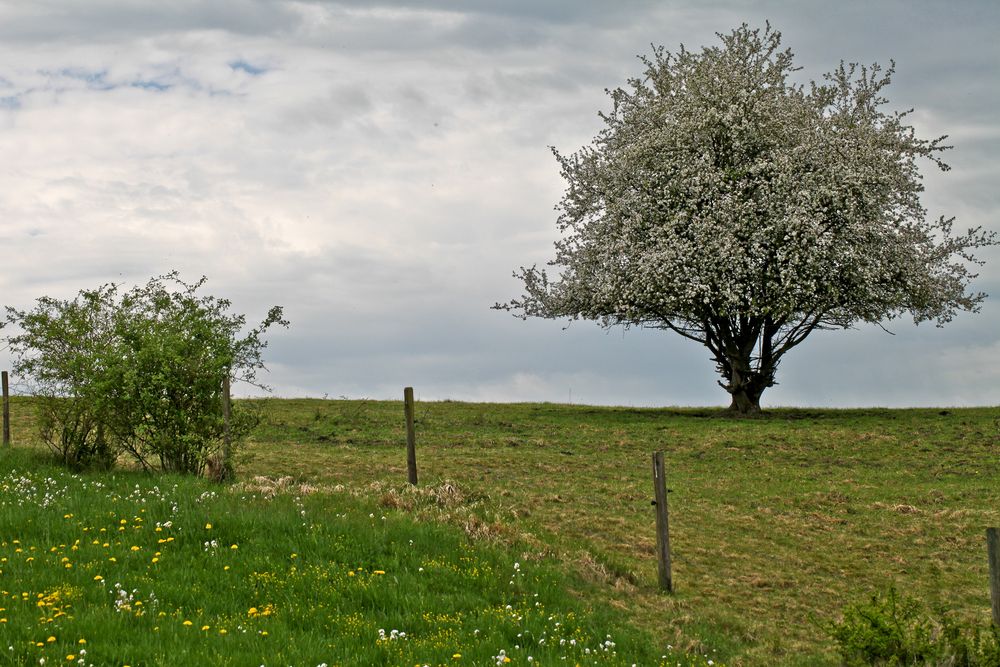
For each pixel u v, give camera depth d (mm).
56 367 22172
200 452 21500
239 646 10812
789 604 17453
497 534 17938
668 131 40219
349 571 14555
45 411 22766
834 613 17172
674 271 38000
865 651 13695
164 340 21453
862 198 38594
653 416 40031
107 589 12672
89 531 15578
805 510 24562
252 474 24484
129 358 21516
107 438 22875
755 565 19797
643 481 27438
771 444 32844
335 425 35812
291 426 34969
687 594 17297
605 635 13781
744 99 39719
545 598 14914
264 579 13820
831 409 43875
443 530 17359
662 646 14039
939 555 21000
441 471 27172
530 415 40250
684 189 39250
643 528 21922
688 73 42344
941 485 27172
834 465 29969
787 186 38062
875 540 22031
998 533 14219
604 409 43906
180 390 21656
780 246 37812
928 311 40938
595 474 28281
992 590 14227
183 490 18828
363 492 20984
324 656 10719
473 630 12734
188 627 11383
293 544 15414
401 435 34094
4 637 10445
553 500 24031
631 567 18156
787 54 43031
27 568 13375
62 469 21688
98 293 22859
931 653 13352
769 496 25828
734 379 41000
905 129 42344
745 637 15312
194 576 13680
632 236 40250
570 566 17094
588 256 41438
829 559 20562
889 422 37094
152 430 21516
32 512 16375
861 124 42344
